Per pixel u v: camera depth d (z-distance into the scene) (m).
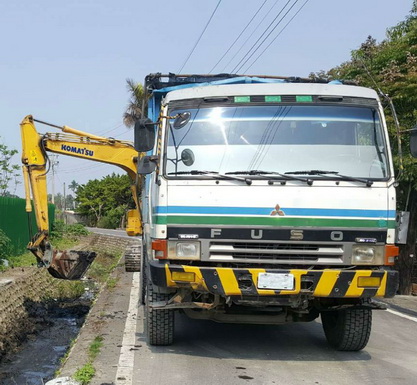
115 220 70.12
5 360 9.78
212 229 6.14
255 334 8.23
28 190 11.08
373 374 6.28
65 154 11.20
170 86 8.41
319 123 6.51
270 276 5.98
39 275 17.00
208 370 6.26
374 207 6.26
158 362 6.54
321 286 6.04
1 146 27.28
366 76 12.11
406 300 11.79
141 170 6.35
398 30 13.30
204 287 6.03
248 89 6.60
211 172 6.27
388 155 6.45
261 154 6.36
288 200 6.17
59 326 12.76
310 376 6.13
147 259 7.35
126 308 10.19
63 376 5.98
